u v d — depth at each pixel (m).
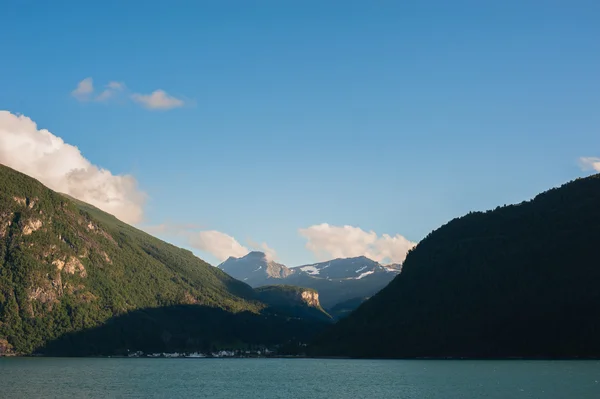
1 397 177.62
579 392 183.12
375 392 197.38
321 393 198.12
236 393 199.50
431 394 187.12
